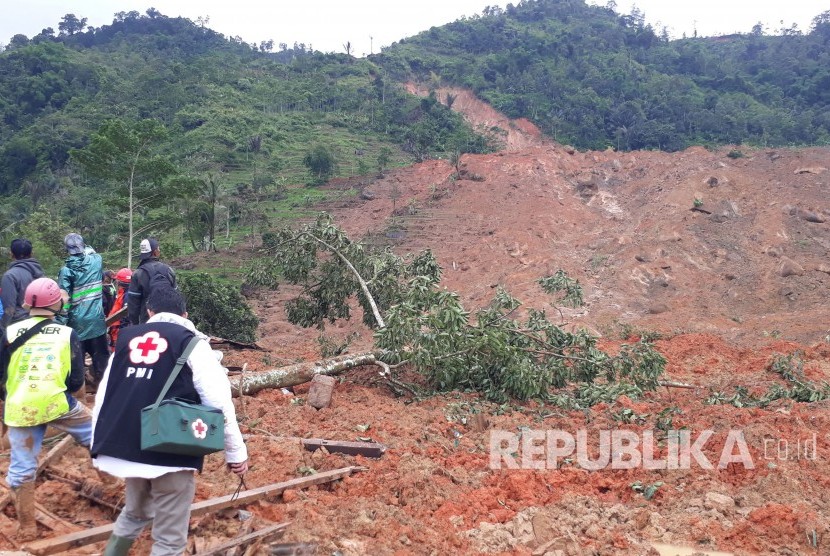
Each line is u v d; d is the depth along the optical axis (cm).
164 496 391
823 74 9244
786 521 623
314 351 1557
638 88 8881
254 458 690
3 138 8256
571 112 8562
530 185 5156
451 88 9531
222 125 7612
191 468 387
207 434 377
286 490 607
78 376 509
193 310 2167
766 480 718
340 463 704
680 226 4069
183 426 370
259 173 6531
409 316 1044
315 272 1559
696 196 4394
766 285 3406
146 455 377
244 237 5025
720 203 4284
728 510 653
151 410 371
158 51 12269
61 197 5931
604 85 9044
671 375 1569
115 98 8738
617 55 10106
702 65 10156
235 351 1359
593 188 5081
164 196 3066
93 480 564
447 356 1042
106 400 394
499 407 1015
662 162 5250
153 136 2978
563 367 1147
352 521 565
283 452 702
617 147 7881
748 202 4306
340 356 1064
